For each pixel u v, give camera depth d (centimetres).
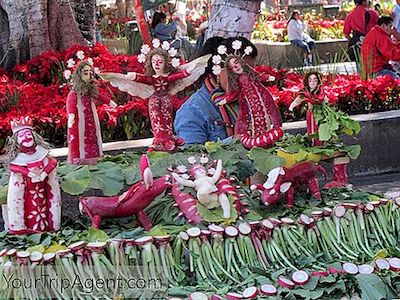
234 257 329
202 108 445
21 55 884
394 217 367
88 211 335
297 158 370
